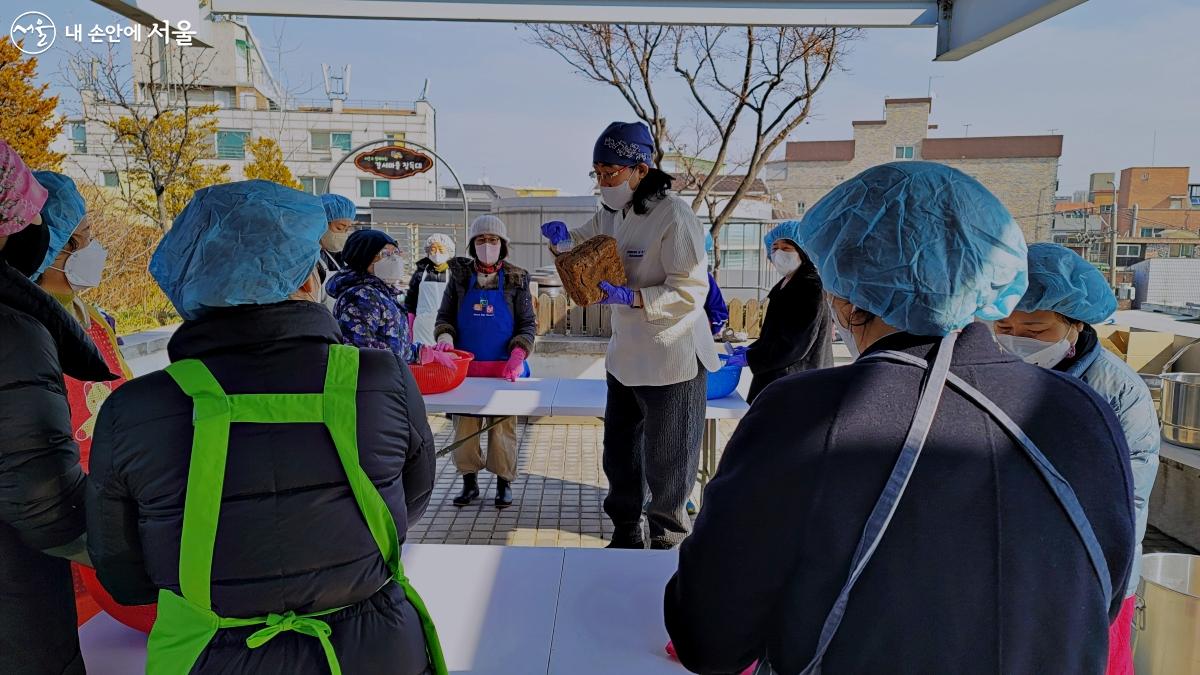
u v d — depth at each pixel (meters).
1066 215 27.95
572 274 2.72
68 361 1.37
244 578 1.08
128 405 1.10
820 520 0.86
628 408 3.17
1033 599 0.84
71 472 1.21
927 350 0.94
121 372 2.03
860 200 0.97
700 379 3.01
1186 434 3.46
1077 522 0.85
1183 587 2.58
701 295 2.89
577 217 12.47
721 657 0.99
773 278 13.91
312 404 1.13
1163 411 3.58
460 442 3.89
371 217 16.81
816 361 3.47
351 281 3.29
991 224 0.93
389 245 3.33
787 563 0.90
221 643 1.09
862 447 0.87
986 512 0.85
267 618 1.11
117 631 1.68
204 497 1.06
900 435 0.87
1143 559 2.58
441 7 2.85
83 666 1.39
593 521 4.43
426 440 1.33
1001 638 0.84
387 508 1.18
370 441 1.16
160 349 4.77
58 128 8.17
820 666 0.87
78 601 1.76
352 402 1.15
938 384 0.89
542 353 6.82
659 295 2.80
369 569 1.16
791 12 2.87
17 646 1.23
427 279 5.21
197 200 1.17
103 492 1.10
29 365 1.17
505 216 12.91
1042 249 1.81
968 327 0.97
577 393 3.79
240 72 36.44
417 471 1.33
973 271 0.90
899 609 0.84
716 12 2.88
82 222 1.93
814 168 30.38
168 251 1.15
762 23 2.87
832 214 1.00
